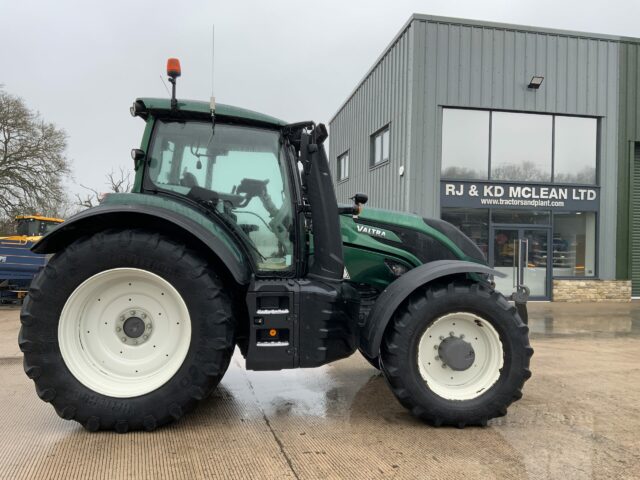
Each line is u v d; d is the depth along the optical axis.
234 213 3.34
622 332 7.42
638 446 2.92
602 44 11.68
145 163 3.30
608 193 11.81
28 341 2.83
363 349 3.32
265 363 3.04
